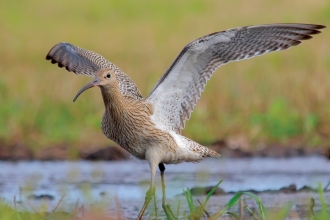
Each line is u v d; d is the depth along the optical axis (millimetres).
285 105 17109
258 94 17922
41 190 12078
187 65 10742
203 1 33688
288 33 10461
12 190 12055
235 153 15430
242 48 10664
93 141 16281
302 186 12312
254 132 16266
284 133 16375
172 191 11789
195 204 10977
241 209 9586
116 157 15219
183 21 29812
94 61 12195
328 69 19703
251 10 30875
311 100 17219
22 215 9586
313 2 31375
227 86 18422
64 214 9727
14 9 33312
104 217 9461
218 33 10297
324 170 13781
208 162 14828
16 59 23453
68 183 12742
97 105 17781
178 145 10953
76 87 18719
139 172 13836
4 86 18859
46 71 21062
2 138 16266
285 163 14617
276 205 10844
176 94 10992
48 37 27438
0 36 27547
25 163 14930
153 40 26141
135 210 10852
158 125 10914
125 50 24562
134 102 10883
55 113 17328
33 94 18188
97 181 12906
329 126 16422
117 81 11812
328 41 23609
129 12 33000
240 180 12930
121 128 10922
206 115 16969
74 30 28906
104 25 30141
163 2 33906
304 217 9898
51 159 15227
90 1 35219
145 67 21219
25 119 16922
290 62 21578
